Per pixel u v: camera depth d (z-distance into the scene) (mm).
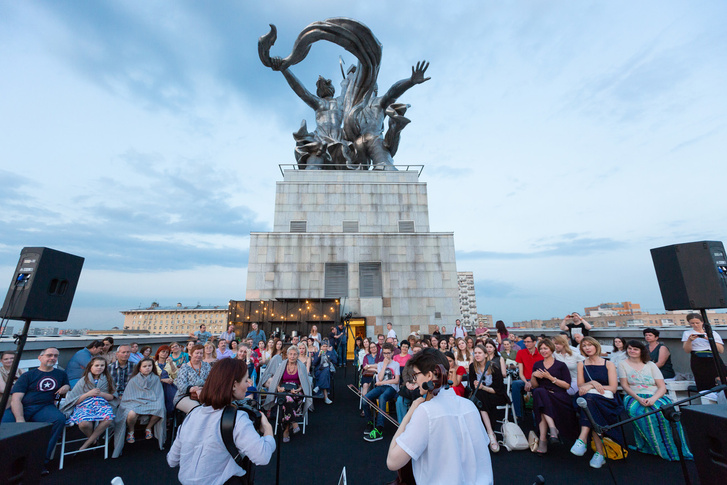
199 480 2262
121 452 5727
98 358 5809
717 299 3369
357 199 23984
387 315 20312
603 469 4832
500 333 10180
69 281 3344
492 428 5906
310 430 6918
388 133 26250
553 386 5617
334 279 21047
